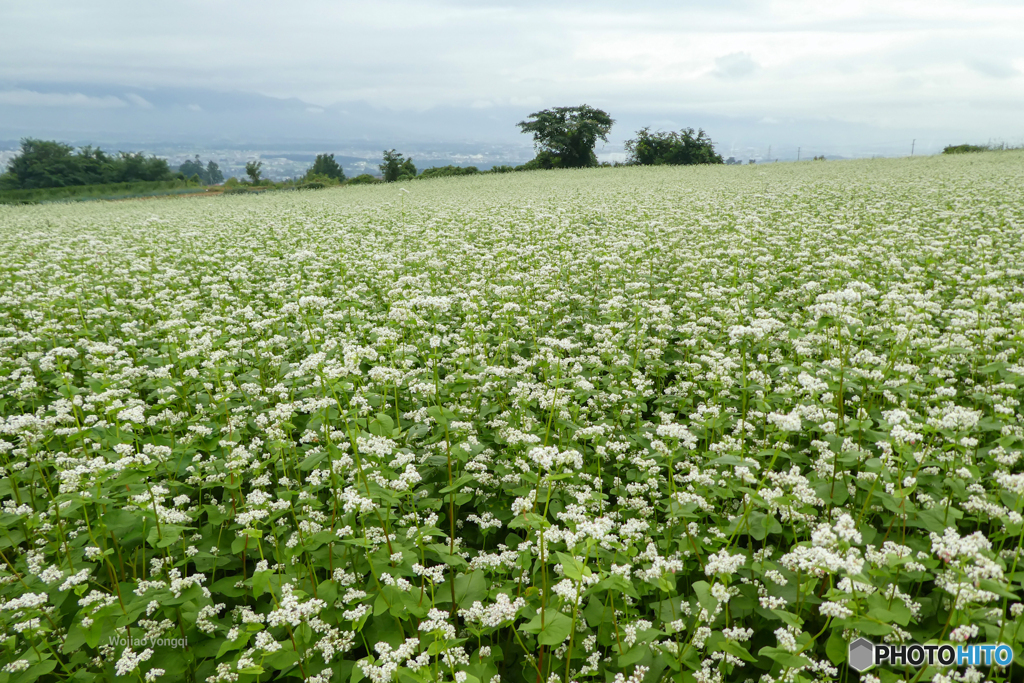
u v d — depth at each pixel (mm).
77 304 11688
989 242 13031
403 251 16734
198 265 16562
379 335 7168
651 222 19281
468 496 5570
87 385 8852
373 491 4938
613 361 8250
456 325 10617
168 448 5418
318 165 153875
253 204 41250
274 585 4520
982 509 4562
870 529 4742
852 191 27172
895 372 7289
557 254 15078
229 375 8383
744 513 4684
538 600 4445
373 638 4324
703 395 7387
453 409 7020
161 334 10828
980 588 3641
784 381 7469
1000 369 6660
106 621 4418
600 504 5383
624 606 4418
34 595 4113
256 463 6219
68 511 4750
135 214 34656
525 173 71562
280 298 12023
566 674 3945
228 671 3928
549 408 7031
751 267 13094
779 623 4348
